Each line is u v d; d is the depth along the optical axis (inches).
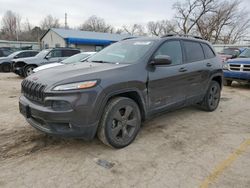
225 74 360.5
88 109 116.0
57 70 136.4
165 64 142.8
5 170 113.0
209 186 102.7
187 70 172.9
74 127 115.4
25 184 102.6
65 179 106.6
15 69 450.3
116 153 130.7
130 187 101.8
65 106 112.7
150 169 115.7
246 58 351.3
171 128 171.9
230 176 110.4
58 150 133.7
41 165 117.8
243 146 142.9
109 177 108.6
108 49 177.6
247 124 184.4
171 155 130.2
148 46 154.5
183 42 179.9
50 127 117.2
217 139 153.3
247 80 336.5
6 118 189.3
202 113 212.1
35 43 1756.9
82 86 115.0
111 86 123.3
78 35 1402.6
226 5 1635.1
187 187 102.0
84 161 122.0
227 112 218.4
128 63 142.9
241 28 1791.3
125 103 132.6
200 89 193.5
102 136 127.7
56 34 1397.6
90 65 145.1
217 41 1702.8
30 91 126.7
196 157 128.4
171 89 160.7
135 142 145.3
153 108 150.3
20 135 153.9
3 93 299.1
